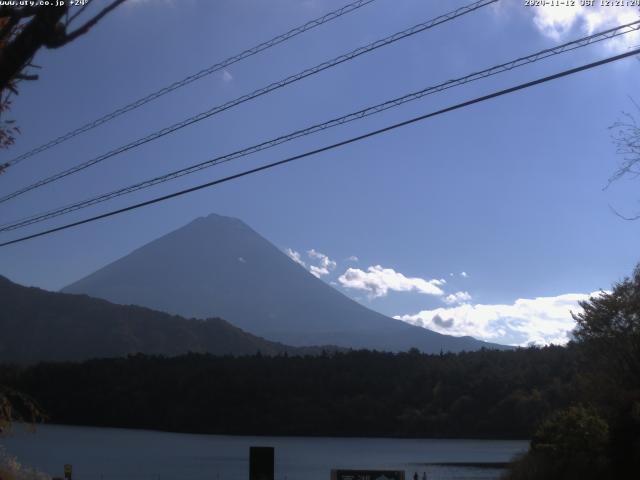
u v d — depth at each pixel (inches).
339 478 792.9
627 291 1728.6
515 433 5684.1
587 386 1722.4
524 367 6235.2
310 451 5364.2
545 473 1493.6
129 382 7253.9
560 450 1488.7
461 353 7475.4
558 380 5669.3
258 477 782.5
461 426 5979.3
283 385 7042.3
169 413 6865.2
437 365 6978.4
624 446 1381.6
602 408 1578.5
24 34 307.1
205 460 4864.7
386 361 7317.9
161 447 5649.6
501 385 6077.8
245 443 6023.6
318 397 6806.1
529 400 5590.6
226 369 7278.5
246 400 6973.4
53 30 306.7
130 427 6884.8
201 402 6835.6
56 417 6924.2
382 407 6589.6
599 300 1749.5
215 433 6520.7
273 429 6683.1
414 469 4151.1
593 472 1402.6
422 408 6402.6
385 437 6279.5
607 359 1733.5
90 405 7017.7
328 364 7485.2
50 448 5359.3
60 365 7534.5
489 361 6707.7
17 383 6752.0
